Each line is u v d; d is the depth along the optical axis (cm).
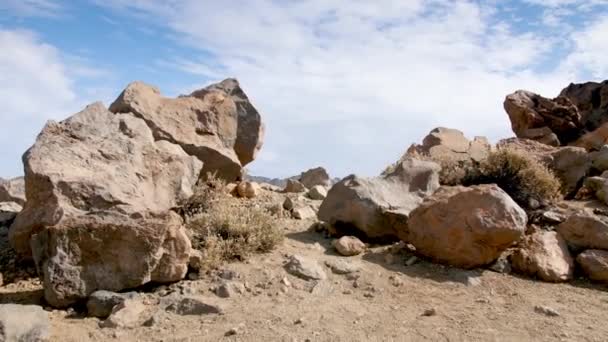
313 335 500
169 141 971
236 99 1127
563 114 1747
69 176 663
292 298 600
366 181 855
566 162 1164
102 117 838
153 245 605
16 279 665
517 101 1811
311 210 998
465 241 711
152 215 624
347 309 577
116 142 778
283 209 988
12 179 1138
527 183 1022
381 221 816
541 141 1688
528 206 974
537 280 704
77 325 532
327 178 1434
